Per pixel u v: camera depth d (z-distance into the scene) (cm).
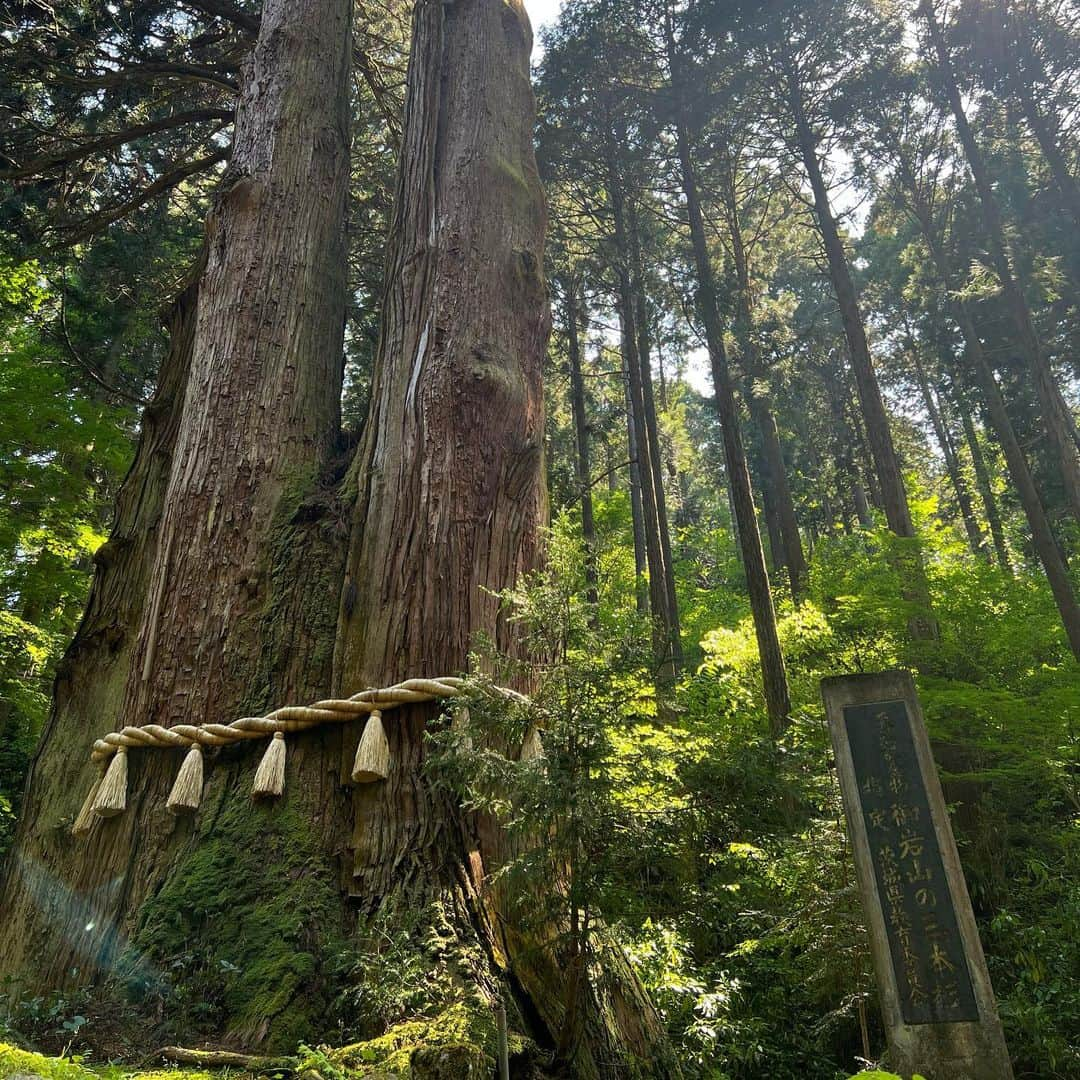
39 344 1283
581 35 1447
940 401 2672
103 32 1035
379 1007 336
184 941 381
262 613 507
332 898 396
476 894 398
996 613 1163
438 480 509
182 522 546
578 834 325
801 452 2680
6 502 1132
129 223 1227
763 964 622
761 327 1700
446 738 405
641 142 1502
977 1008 317
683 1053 485
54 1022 364
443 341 559
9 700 1162
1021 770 842
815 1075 562
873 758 364
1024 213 1605
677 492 3475
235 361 604
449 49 700
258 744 458
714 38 1397
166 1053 325
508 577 501
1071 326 1753
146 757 471
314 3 770
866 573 1261
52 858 496
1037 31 1495
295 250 661
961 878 337
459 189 623
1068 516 1984
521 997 368
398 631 467
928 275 1825
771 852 666
